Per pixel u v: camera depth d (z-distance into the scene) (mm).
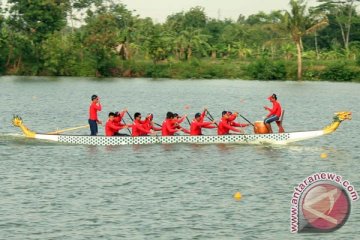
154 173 73062
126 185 67250
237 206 59406
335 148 92000
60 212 57188
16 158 81688
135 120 91812
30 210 57688
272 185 67688
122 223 54219
